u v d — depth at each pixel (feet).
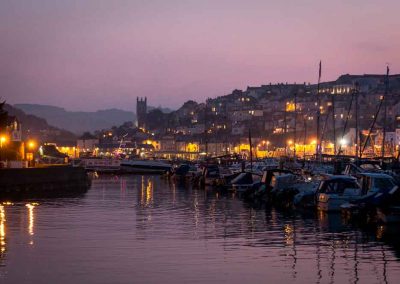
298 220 179.73
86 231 158.20
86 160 622.54
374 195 170.40
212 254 125.90
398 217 165.27
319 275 108.17
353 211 175.42
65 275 108.37
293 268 113.29
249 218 186.09
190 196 282.36
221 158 583.99
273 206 226.38
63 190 326.44
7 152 380.99
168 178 483.92
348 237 146.51
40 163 446.60
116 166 619.26
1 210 211.61
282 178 244.83
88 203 241.14
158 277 106.83
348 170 277.23
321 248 132.26
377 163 317.22
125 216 192.95
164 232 156.25
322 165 353.92
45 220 181.68
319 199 201.57
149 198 269.85
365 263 117.19
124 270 111.75
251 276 107.45
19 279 105.81
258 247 133.80
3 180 289.94
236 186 305.53
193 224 171.94
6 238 146.41
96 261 119.34
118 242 140.67
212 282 103.55
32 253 127.34
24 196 277.85
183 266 114.83
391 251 128.67
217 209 215.92
